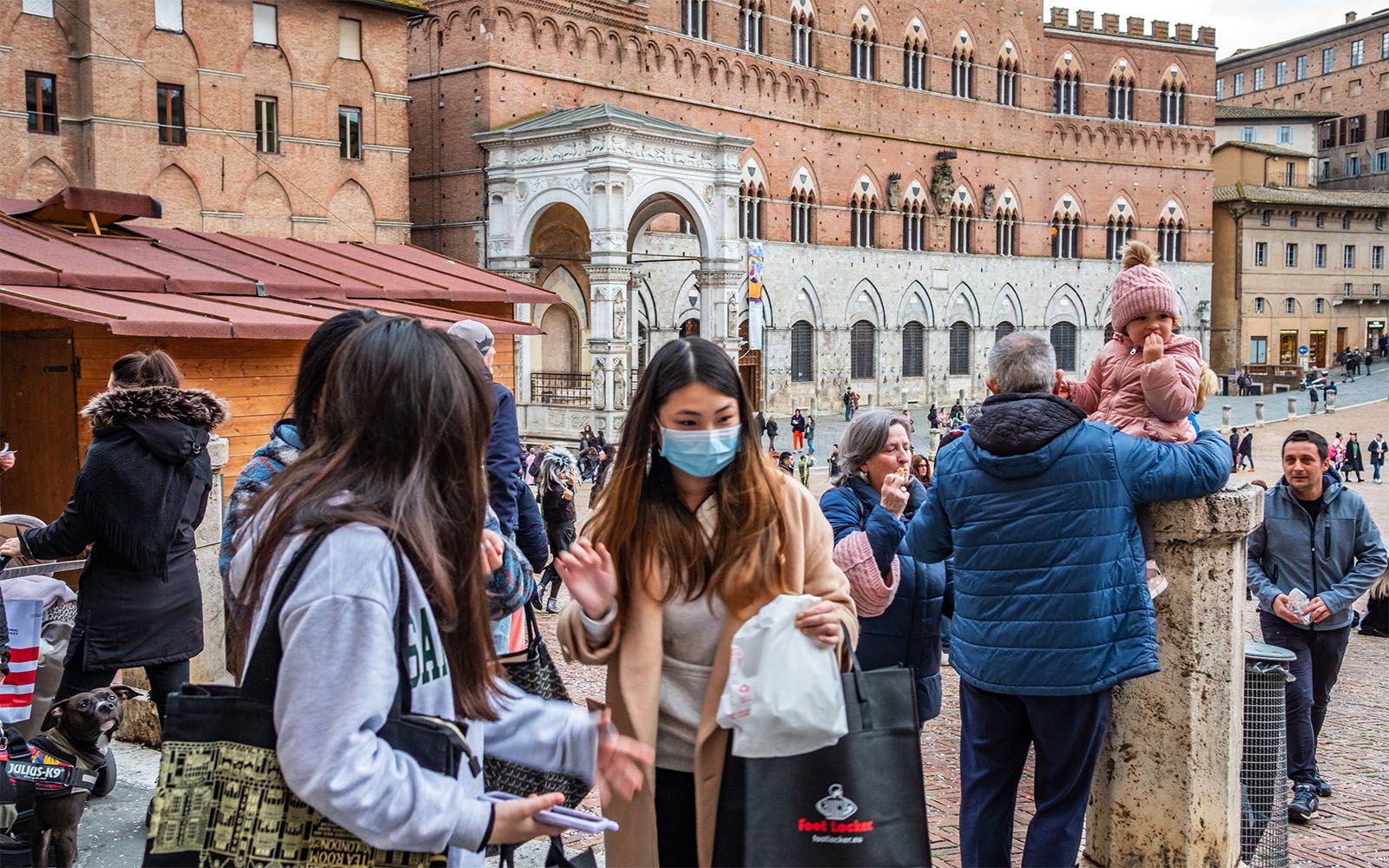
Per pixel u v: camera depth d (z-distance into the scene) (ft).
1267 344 274.16
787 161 182.70
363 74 121.19
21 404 55.42
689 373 11.82
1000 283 218.79
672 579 12.12
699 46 166.09
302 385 11.66
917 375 209.05
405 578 8.70
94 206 74.49
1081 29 225.97
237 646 9.14
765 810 10.85
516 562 13.16
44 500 54.85
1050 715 15.98
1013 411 16.21
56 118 98.73
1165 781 18.11
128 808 21.27
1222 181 293.23
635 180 130.31
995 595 16.31
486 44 138.10
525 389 140.26
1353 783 27.17
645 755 10.50
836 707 10.93
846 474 20.83
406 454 9.05
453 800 8.60
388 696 8.44
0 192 94.89
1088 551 15.80
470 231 141.49
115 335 54.54
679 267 170.40
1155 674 18.16
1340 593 25.27
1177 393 16.94
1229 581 17.72
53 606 22.36
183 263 75.82
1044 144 223.51
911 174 203.62
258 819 8.45
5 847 18.49
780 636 11.13
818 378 190.80
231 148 109.81
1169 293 17.85
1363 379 267.18
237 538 9.46
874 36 196.95
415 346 9.23
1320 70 356.38
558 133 129.08
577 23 148.36
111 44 99.96
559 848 12.20
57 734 18.08
